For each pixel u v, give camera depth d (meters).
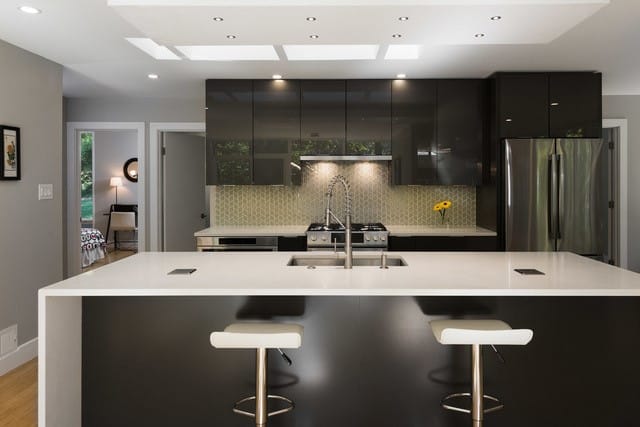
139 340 2.58
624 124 5.79
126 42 3.76
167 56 4.20
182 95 5.77
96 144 10.45
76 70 4.60
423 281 2.45
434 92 4.93
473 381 2.29
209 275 2.62
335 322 2.57
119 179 10.39
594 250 4.62
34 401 3.23
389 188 5.42
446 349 2.58
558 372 2.58
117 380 2.58
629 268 5.82
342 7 2.39
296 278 2.53
